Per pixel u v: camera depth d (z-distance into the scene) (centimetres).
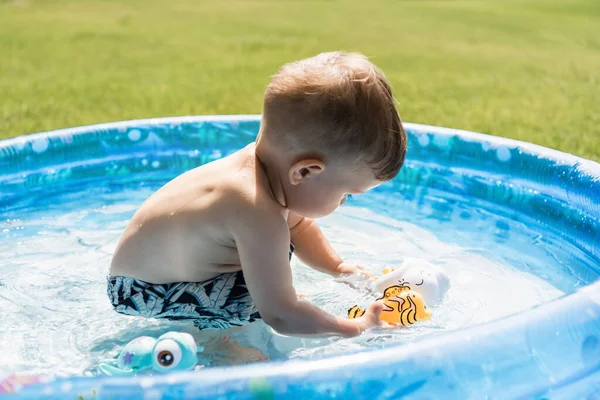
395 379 130
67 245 239
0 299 200
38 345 177
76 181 305
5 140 293
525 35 878
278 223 174
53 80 589
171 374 127
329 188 181
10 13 1011
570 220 251
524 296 204
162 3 1145
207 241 180
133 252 191
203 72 625
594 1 1255
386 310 182
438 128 305
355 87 174
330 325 173
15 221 261
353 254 236
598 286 155
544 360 141
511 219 268
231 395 125
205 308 189
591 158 369
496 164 285
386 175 183
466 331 138
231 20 969
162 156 319
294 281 214
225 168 186
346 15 1052
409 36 860
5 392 125
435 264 227
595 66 667
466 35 874
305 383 127
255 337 183
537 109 489
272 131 179
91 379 126
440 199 290
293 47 759
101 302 200
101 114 473
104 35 829
